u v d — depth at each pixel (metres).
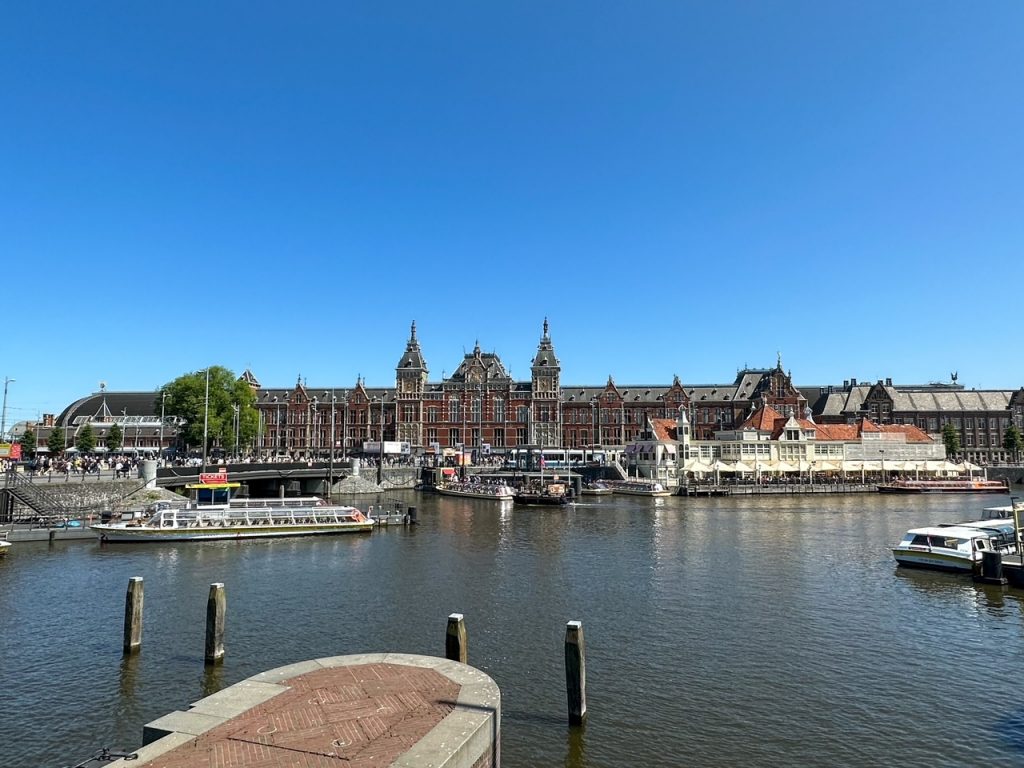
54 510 65.69
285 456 148.88
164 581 44.78
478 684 17.89
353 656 20.14
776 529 69.94
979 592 42.03
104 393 181.00
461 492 108.88
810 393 181.75
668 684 27.47
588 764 21.23
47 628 34.19
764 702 25.80
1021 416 171.25
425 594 41.75
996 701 25.97
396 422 163.62
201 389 117.38
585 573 47.81
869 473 128.62
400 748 14.12
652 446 128.12
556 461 137.88
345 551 57.03
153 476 76.50
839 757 21.80
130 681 27.39
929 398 174.12
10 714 24.39
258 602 39.66
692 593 41.88
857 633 34.03
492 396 163.62
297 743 14.37
